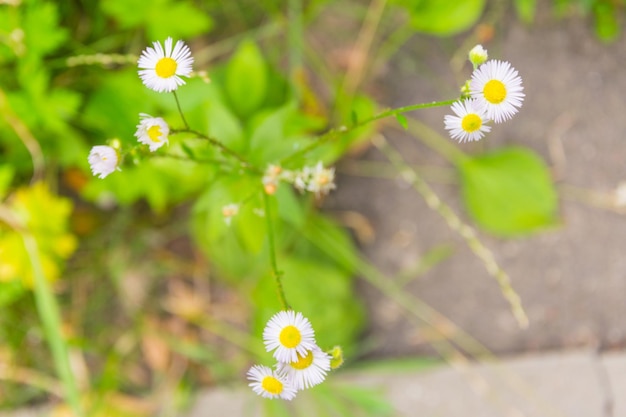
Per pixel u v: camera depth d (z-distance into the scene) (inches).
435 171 25.1
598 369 24.6
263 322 23.5
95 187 22.7
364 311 24.8
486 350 24.8
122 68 23.9
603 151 25.0
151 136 17.2
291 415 24.3
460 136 16.6
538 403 24.4
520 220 24.1
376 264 25.1
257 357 24.6
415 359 24.7
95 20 23.7
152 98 21.5
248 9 24.8
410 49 25.2
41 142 23.1
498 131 25.0
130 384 24.7
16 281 23.0
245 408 24.5
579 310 24.9
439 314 24.9
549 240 25.0
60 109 21.7
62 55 23.5
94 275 24.7
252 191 20.5
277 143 20.7
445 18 23.6
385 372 24.7
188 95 21.3
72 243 23.5
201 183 22.7
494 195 24.3
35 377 24.5
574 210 25.1
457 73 25.0
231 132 20.8
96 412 24.0
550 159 25.0
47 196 23.2
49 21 21.1
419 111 25.0
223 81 23.8
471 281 25.0
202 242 23.9
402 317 25.0
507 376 24.6
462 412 24.5
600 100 25.0
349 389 24.2
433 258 25.1
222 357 24.8
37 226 23.0
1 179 21.7
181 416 24.5
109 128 22.4
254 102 23.1
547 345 24.8
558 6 24.8
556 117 25.1
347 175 25.2
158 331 24.8
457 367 24.7
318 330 23.8
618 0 24.7
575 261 25.0
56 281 24.6
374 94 25.1
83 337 24.7
